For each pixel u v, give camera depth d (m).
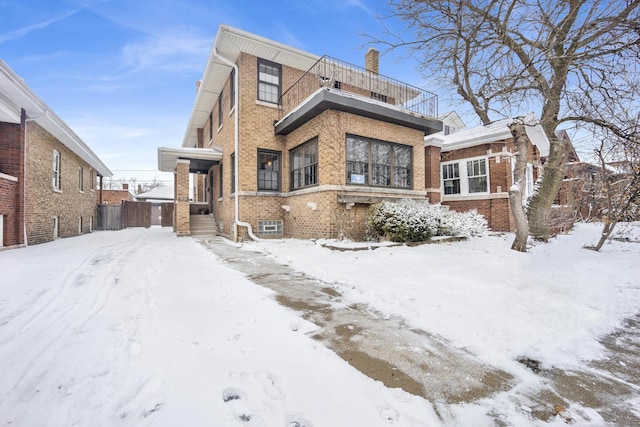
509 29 5.60
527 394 1.88
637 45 4.65
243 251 8.03
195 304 3.55
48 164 11.12
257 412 1.68
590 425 1.59
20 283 4.42
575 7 4.61
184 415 1.64
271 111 11.18
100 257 6.90
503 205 11.93
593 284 4.12
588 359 2.34
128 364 2.18
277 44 10.39
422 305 3.41
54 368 2.11
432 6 5.96
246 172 10.52
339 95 8.41
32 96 8.56
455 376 2.07
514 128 6.89
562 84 5.86
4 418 1.60
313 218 9.29
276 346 2.49
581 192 9.70
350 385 1.95
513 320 2.92
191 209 16.88
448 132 19.39
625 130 5.50
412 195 10.47
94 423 1.58
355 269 5.22
